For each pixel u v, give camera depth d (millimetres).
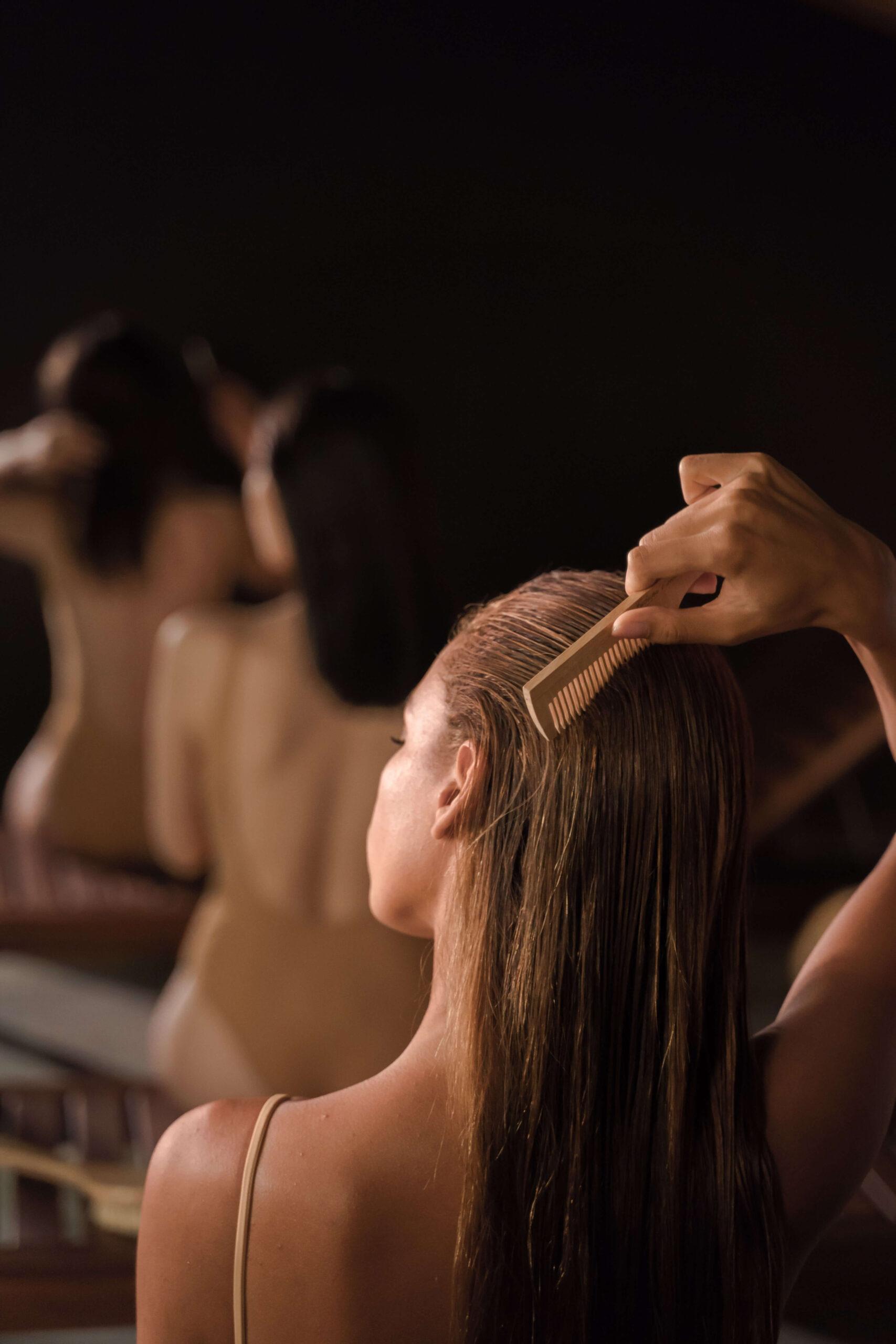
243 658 1681
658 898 625
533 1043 618
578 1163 617
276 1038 1670
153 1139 1748
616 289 8227
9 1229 2100
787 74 8016
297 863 1668
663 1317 626
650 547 583
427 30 7824
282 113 7648
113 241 7383
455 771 652
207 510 3146
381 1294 614
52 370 3082
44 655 6855
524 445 8312
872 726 3102
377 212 7934
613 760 620
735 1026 651
